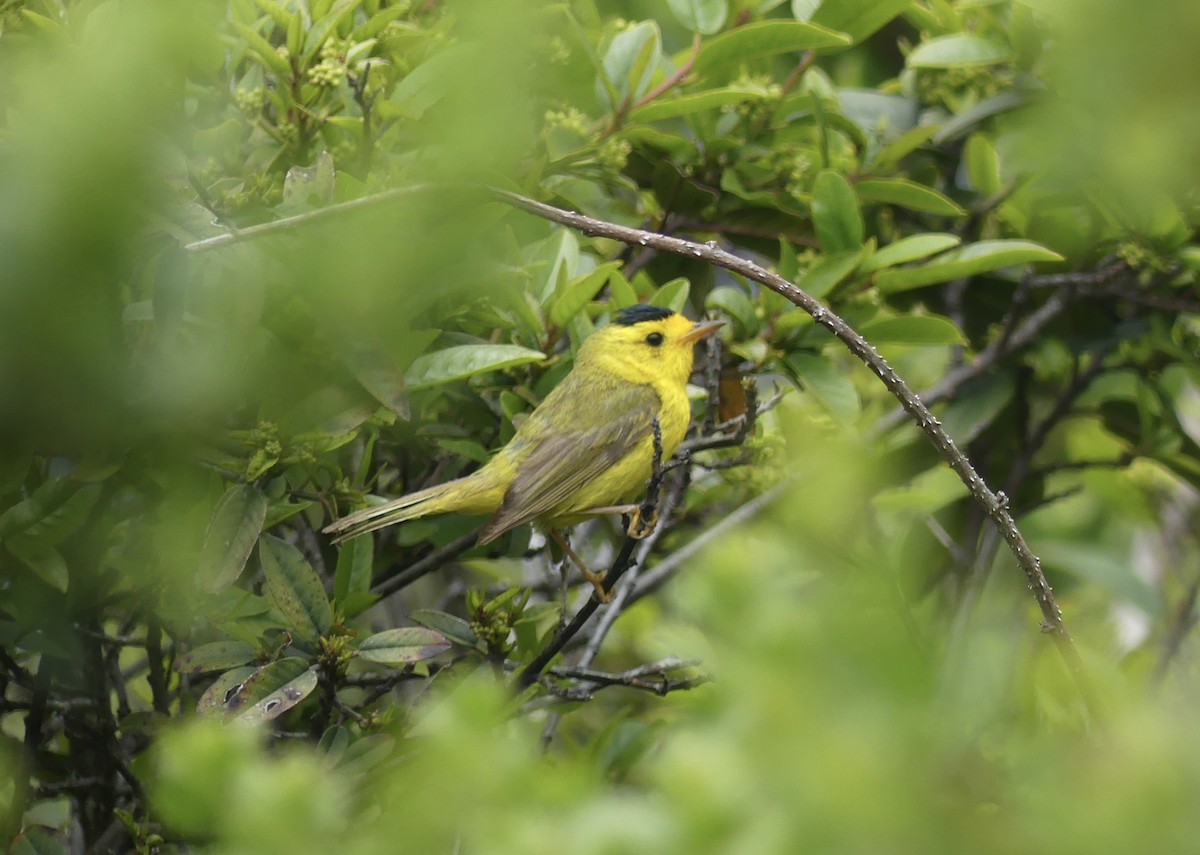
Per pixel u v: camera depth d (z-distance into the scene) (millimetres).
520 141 6031
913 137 11875
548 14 9930
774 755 2754
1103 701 5125
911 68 13344
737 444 8219
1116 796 2477
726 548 2914
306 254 5789
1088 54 3543
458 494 9516
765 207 11719
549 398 10086
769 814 2760
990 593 12531
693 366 12344
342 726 7875
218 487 8094
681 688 8219
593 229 7227
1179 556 14320
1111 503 14305
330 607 7914
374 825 3680
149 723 8578
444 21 9609
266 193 8852
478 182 6719
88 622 8703
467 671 8852
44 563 7648
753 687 2775
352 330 6461
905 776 2689
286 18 9180
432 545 11078
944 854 2650
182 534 7742
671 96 11094
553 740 11320
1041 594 6598
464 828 3410
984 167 12352
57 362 4145
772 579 2895
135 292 5789
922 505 11961
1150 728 2498
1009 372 12812
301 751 7832
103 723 8781
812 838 2701
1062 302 12305
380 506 8984
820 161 11672
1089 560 12797
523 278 9570
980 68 12297
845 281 10508
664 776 2865
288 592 7898
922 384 14328
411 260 5875
